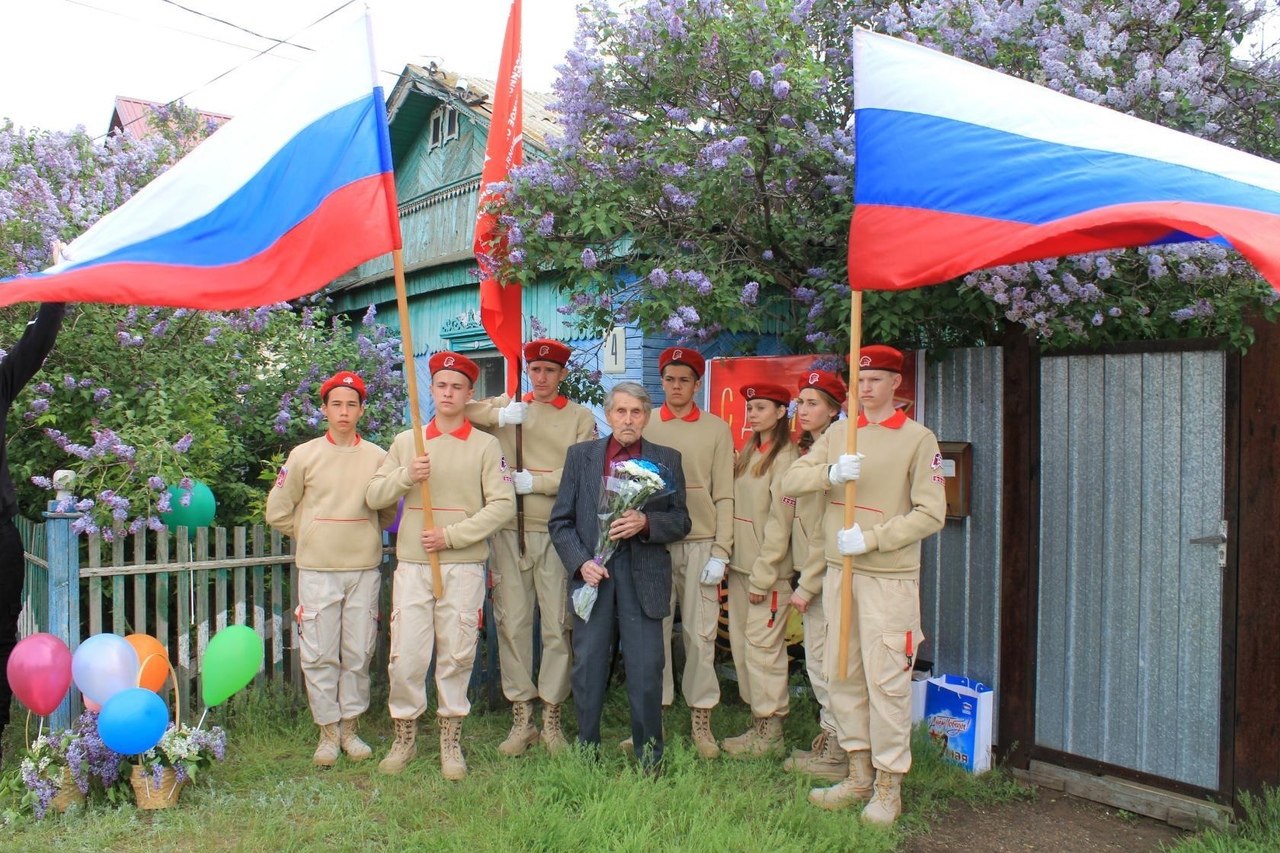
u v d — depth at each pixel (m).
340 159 3.89
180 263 3.73
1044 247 3.23
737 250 5.18
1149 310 4.30
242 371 6.22
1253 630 3.70
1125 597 4.08
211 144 4.01
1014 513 4.41
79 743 3.73
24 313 5.23
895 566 3.75
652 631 4.09
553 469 4.60
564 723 4.85
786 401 4.51
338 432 4.31
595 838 3.39
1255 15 4.62
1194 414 3.90
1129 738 4.05
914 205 3.37
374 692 5.05
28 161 6.20
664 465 4.15
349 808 3.77
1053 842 3.69
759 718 4.48
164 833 3.56
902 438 3.83
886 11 5.21
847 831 3.54
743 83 4.88
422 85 9.61
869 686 3.75
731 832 3.41
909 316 4.54
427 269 9.70
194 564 4.46
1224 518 3.79
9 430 5.07
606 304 4.82
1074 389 4.25
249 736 4.42
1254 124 4.77
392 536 5.30
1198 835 3.67
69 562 4.03
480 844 3.41
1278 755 3.63
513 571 4.50
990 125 3.37
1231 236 2.46
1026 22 4.58
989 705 4.33
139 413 5.12
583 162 4.80
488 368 9.10
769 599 4.41
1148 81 4.25
